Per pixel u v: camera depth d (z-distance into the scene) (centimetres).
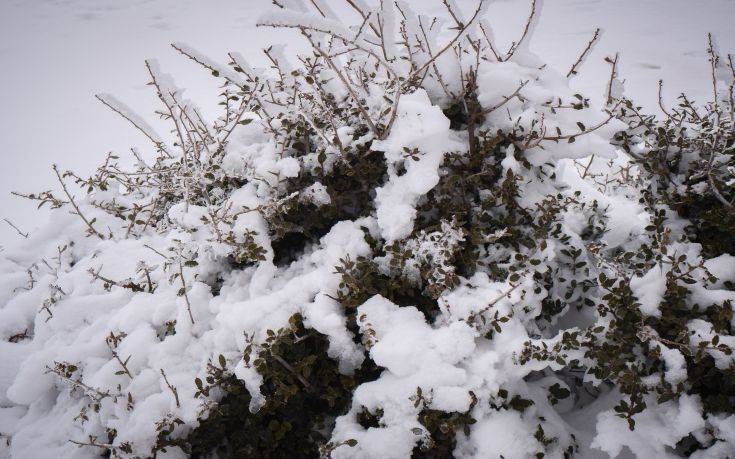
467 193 209
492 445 158
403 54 222
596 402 192
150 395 181
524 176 210
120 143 849
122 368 195
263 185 210
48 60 1405
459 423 160
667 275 166
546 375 197
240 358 183
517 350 167
